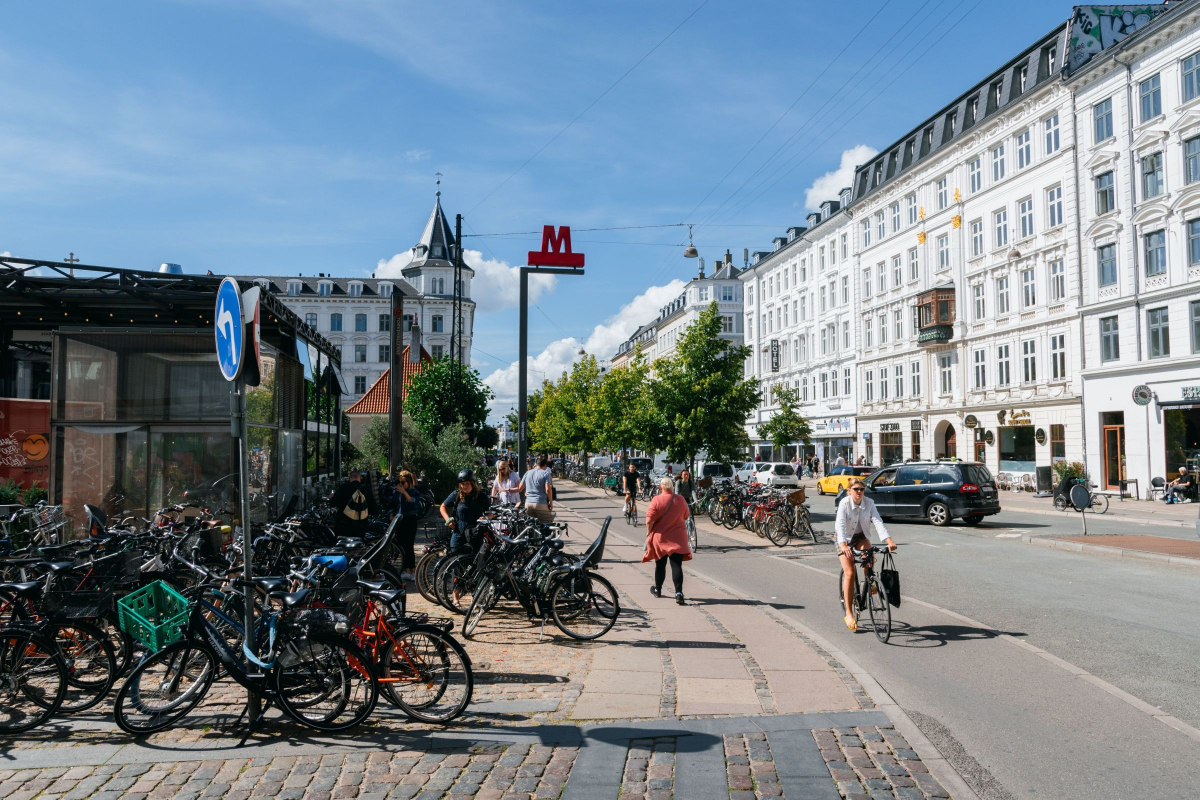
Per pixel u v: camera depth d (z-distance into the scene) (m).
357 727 5.42
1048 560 14.13
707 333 23.86
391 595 5.68
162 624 5.49
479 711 5.75
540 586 8.45
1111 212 30.47
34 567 6.32
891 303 46.72
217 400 13.22
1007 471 36.81
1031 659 7.37
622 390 40.62
